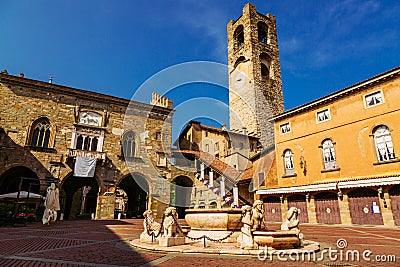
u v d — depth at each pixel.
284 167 28.88
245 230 8.05
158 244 8.84
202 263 6.31
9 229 15.80
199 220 9.68
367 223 20.75
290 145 28.50
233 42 50.50
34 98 28.58
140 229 16.81
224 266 6.00
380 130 21.47
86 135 29.91
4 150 26.05
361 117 22.70
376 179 20.14
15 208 19.94
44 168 27.11
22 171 29.17
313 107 26.84
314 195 24.94
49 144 28.08
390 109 20.78
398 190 19.36
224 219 9.29
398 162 19.78
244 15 48.69
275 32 50.16
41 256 7.27
